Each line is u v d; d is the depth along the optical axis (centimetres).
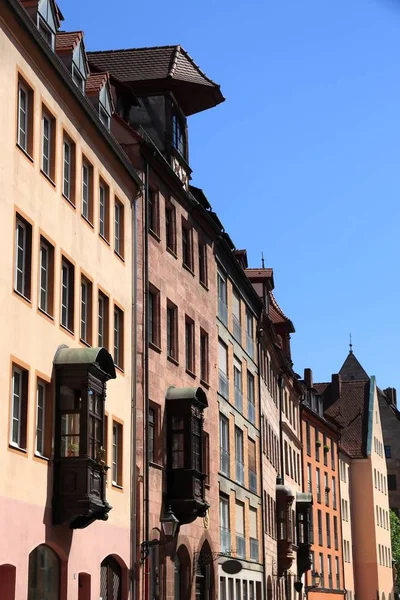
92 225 3027
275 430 6525
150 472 3441
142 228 3538
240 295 5184
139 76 3994
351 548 9975
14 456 2338
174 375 3794
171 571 3581
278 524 6278
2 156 2347
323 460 8938
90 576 2822
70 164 2883
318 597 8212
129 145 3566
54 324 2644
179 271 3962
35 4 2680
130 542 3212
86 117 2958
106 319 3125
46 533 2503
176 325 3884
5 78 2378
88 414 2614
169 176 3834
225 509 4569
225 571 4016
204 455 4197
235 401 4931
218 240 4588
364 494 10288
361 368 12838
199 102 4162
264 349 6025
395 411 12581
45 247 2658
